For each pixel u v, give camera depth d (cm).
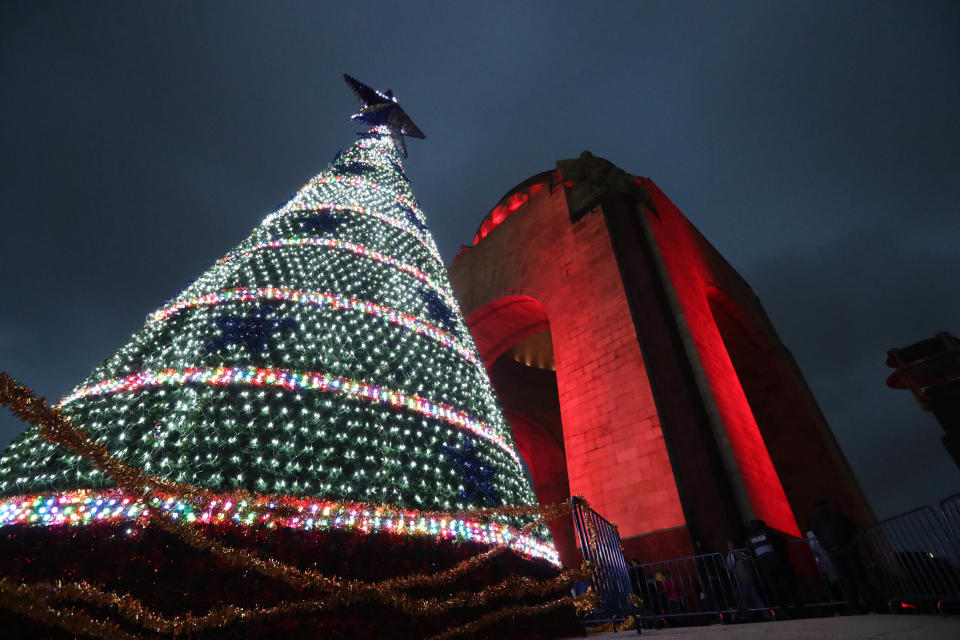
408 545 653
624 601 880
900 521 731
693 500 1319
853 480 2430
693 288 1994
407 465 792
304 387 805
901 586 733
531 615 692
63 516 541
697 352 1588
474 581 670
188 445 666
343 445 756
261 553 557
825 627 540
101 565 502
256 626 497
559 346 1939
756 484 1426
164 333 883
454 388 1030
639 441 1502
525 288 2242
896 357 786
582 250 2042
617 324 1755
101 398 739
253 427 716
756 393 2573
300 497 646
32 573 482
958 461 623
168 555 523
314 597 540
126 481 534
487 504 848
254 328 880
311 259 1141
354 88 2223
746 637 479
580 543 858
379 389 880
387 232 1377
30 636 422
